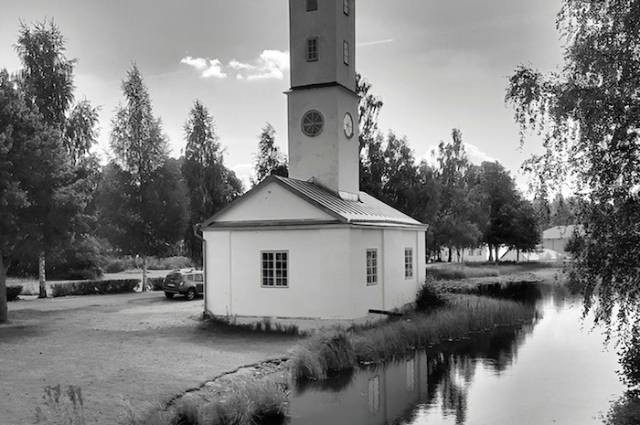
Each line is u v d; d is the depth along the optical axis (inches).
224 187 2108.8
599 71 478.6
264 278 957.8
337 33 1085.1
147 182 1742.1
